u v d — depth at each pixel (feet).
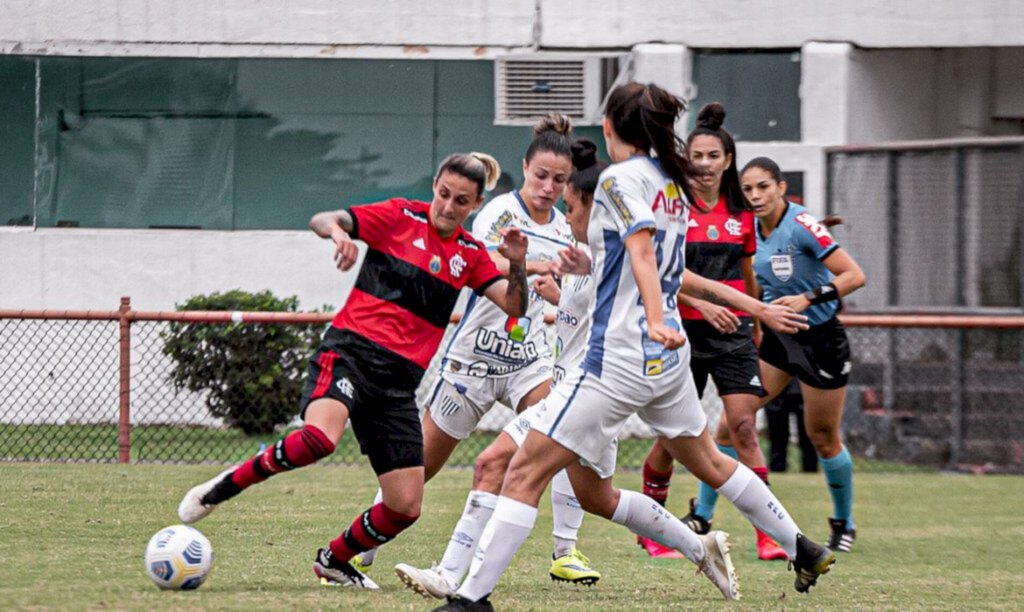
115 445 139.33
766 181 84.07
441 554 77.82
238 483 59.06
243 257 167.84
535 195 73.20
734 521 100.01
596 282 53.62
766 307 64.64
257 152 168.55
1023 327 129.80
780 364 86.22
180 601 53.83
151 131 169.17
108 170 169.48
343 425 59.31
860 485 126.62
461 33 165.58
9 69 169.07
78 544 74.49
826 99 160.76
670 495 115.34
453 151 167.22
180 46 167.73
